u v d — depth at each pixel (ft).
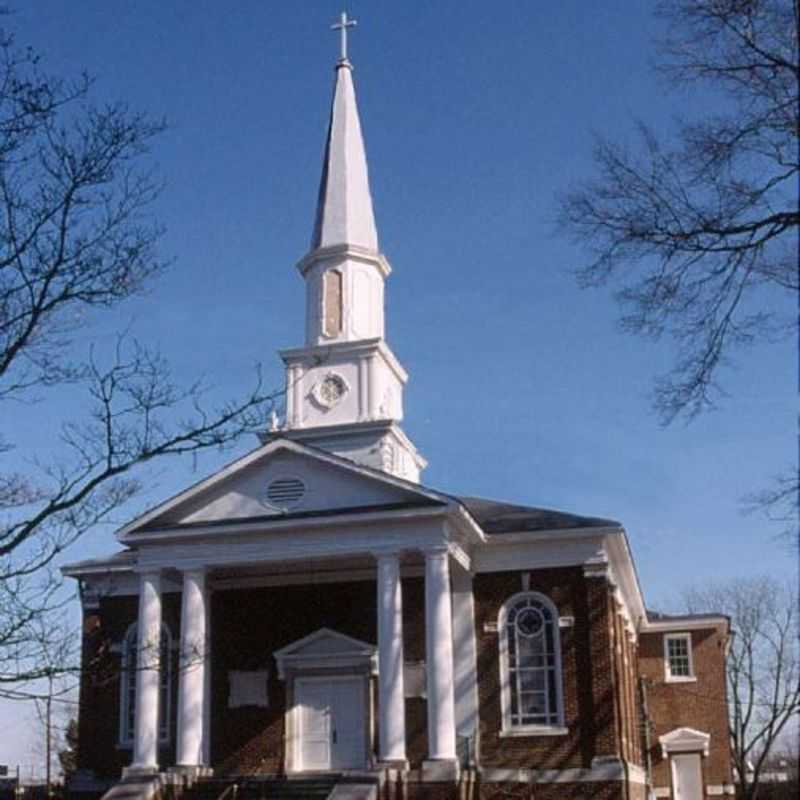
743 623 200.44
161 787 101.30
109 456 52.85
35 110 51.13
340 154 153.38
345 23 163.02
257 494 111.45
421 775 99.45
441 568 104.78
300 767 113.29
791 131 59.82
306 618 118.62
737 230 61.36
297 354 141.59
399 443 141.49
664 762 153.89
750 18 60.29
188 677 106.73
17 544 51.62
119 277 53.06
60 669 53.57
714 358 63.05
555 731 108.68
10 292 51.42
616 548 116.98
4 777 147.23
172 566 110.52
